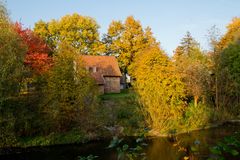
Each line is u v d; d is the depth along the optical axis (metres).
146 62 28.06
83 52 59.53
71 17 57.97
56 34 57.50
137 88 28.78
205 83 34.66
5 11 26.77
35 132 26.73
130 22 57.62
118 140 5.42
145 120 28.12
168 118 27.33
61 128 27.20
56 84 26.11
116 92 53.44
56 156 20.98
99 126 27.58
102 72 52.59
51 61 36.25
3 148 23.75
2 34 24.16
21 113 24.77
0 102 22.95
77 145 24.50
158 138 23.67
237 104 35.97
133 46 56.78
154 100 26.95
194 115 29.14
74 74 27.03
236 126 29.56
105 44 61.56
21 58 24.97
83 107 26.81
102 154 20.73
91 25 59.22
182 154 16.59
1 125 23.70
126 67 59.38
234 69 36.03
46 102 25.80
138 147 6.67
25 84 26.61
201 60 38.41
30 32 38.00
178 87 27.95
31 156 21.30
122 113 30.98
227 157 15.57
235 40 37.62
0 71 23.05
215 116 32.16
